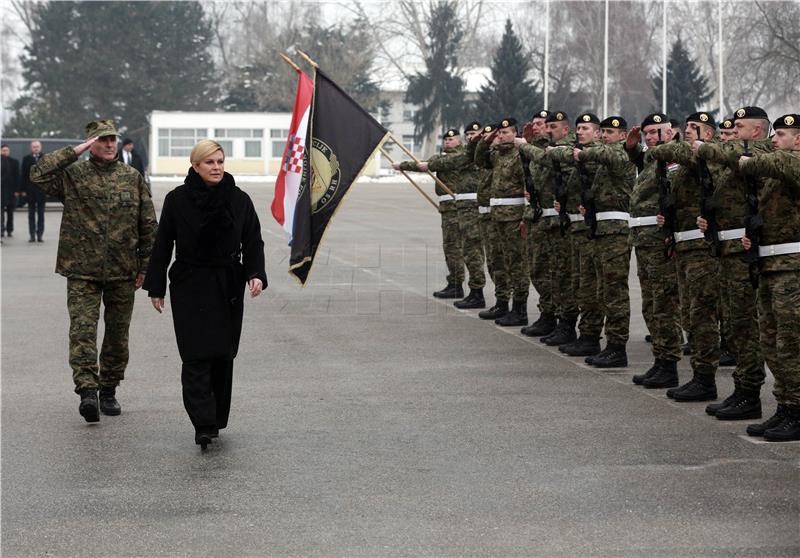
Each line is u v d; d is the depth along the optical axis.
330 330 13.63
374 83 90.12
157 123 74.81
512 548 5.94
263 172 75.81
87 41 91.00
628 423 8.74
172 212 8.05
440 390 10.06
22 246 25.98
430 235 28.62
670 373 10.11
